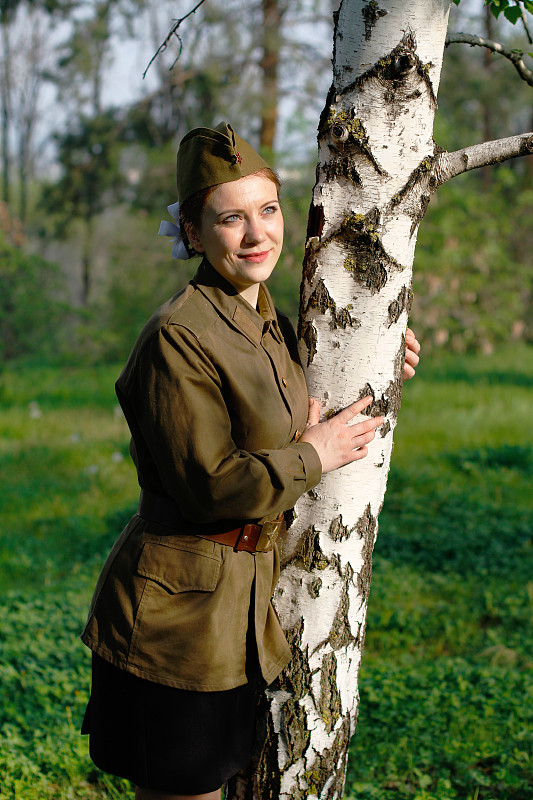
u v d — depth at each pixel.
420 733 3.87
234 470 1.98
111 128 20.92
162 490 2.16
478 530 7.38
